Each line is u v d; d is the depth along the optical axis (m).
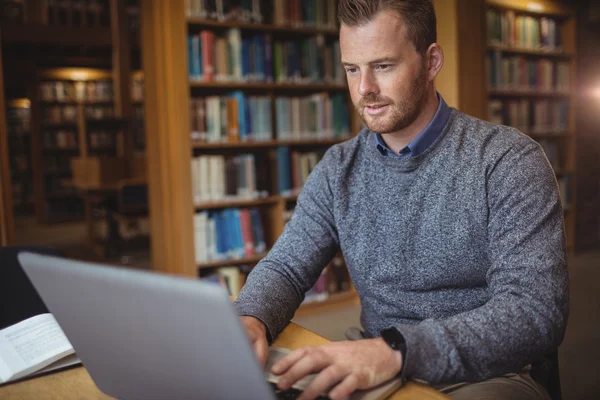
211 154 4.42
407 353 0.96
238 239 4.18
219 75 4.06
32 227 9.16
